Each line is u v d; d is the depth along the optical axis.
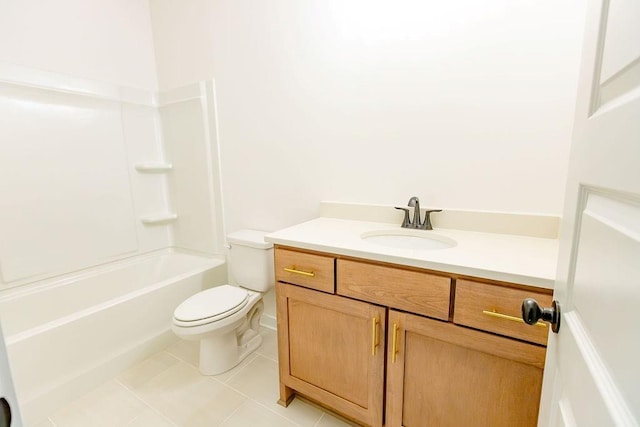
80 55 1.96
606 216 0.39
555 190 1.17
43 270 1.86
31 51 1.76
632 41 0.34
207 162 2.19
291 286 1.30
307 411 1.40
